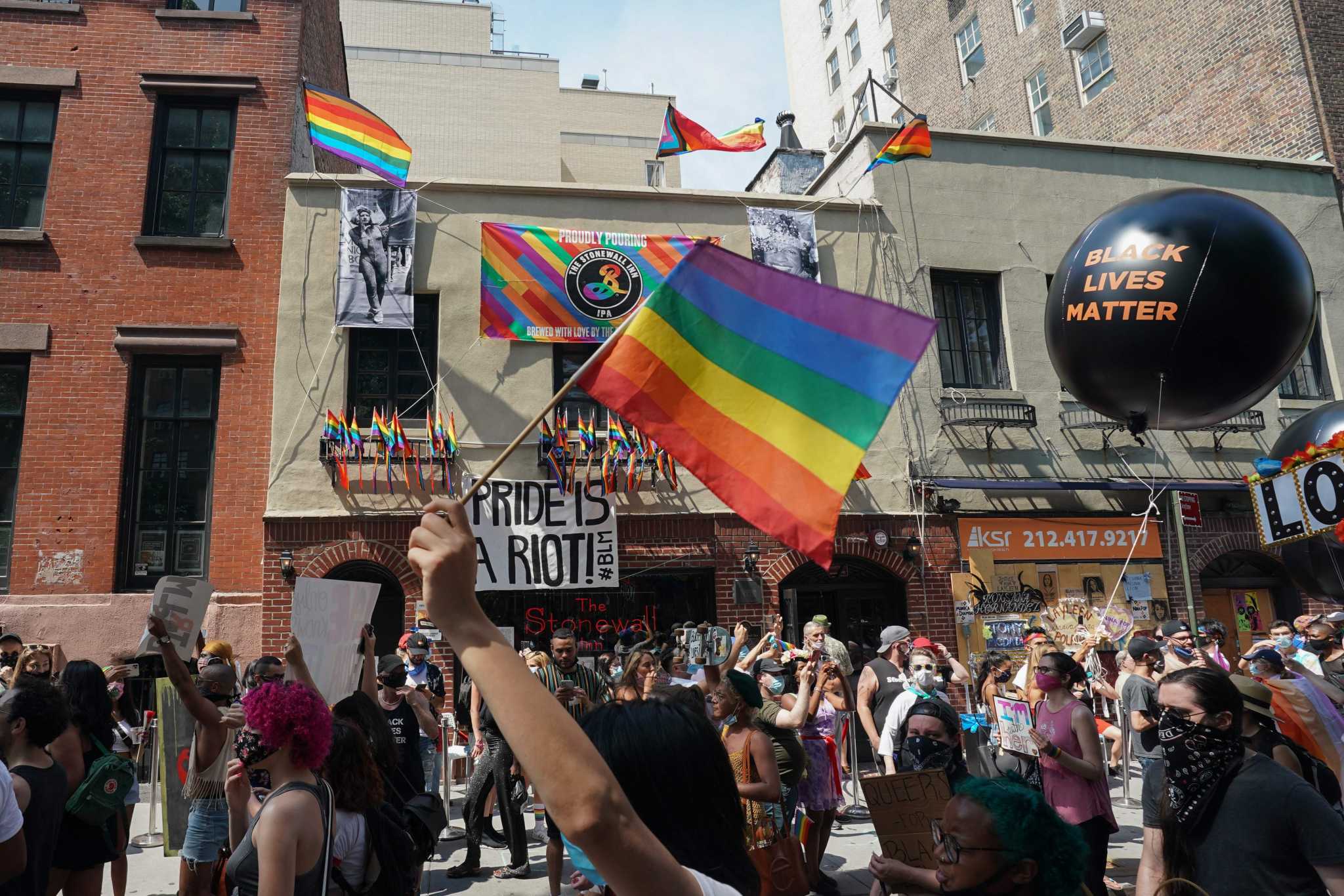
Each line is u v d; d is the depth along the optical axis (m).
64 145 13.03
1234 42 18.56
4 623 11.44
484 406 13.01
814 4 41.28
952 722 4.98
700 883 1.56
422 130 34.28
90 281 12.65
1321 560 10.50
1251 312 8.62
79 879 5.02
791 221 14.32
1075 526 14.31
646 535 13.04
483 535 12.09
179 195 13.34
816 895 6.68
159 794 10.04
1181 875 3.33
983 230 15.26
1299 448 10.58
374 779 3.78
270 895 3.04
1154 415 9.47
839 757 9.58
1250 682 4.10
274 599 11.91
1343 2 17.84
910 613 13.52
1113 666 13.66
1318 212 16.67
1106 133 21.86
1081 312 9.27
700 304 3.01
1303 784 3.20
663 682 8.31
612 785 1.43
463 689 9.92
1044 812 2.41
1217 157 16.42
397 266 12.98
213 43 13.80
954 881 2.42
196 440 12.69
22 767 4.13
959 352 14.98
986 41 26.84
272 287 13.09
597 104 41.31
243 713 5.67
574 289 13.41
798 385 2.91
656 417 2.91
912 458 14.09
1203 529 14.84
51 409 12.20
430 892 7.08
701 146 13.32
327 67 16.67
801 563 13.38
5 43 13.16
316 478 12.38
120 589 12.05
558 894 6.72
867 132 15.25
